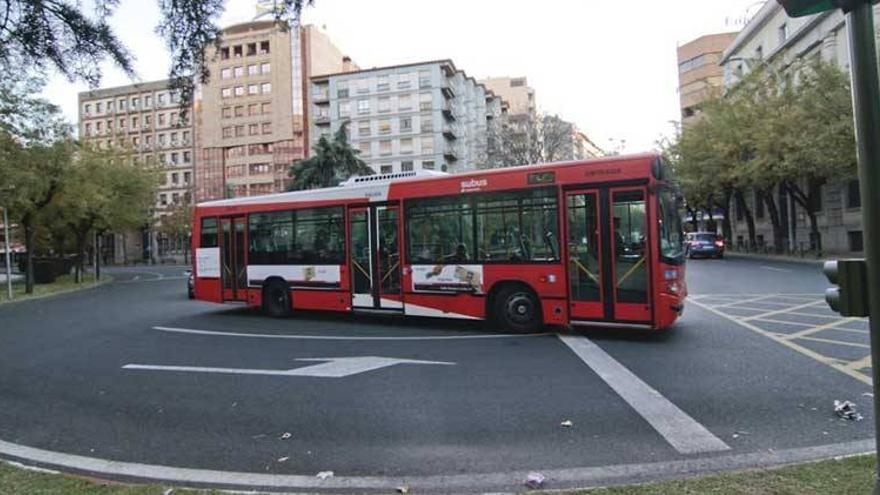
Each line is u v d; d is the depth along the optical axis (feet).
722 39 246.47
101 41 15.37
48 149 81.25
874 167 8.34
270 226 45.24
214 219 48.32
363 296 39.86
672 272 30.40
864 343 28.63
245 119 296.71
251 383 23.76
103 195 104.88
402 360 27.45
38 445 17.04
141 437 17.51
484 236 35.09
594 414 18.42
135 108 341.41
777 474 12.39
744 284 60.13
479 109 315.78
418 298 37.35
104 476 14.51
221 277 47.98
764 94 98.53
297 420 18.69
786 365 24.38
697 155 115.85
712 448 15.23
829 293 9.30
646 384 21.99
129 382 24.73
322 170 161.17
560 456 14.97
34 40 15.14
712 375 23.06
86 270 189.16
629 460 14.55
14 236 148.15
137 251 314.76
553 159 161.58
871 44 8.41
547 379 23.08
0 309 67.05
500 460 14.82
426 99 263.90
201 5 14.92
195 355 30.55
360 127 272.10
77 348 34.32
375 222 39.40
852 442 15.25
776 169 91.09
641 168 30.76
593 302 31.81
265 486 13.42
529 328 34.04
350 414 19.15
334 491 13.05
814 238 101.04
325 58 305.12
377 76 270.26
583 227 32.17
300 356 29.32
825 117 79.41
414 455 15.34
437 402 20.25
